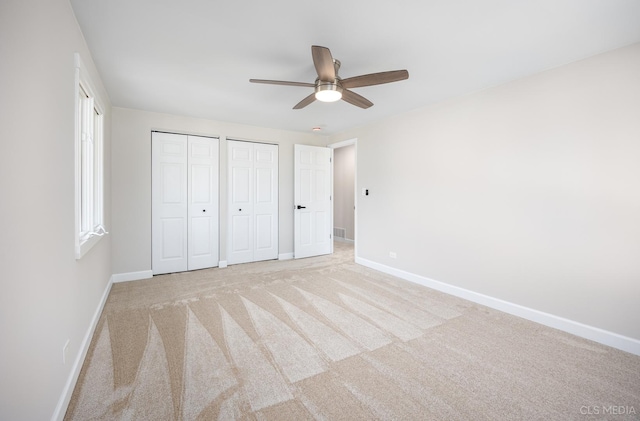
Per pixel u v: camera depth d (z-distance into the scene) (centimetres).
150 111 379
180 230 409
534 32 194
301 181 508
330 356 198
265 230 485
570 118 235
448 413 146
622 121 210
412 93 309
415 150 368
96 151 276
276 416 143
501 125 280
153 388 163
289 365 187
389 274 407
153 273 391
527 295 262
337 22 184
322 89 216
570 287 237
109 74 262
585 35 197
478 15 176
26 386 107
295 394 159
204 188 426
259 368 183
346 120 424
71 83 170
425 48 216
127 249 370
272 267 443
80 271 188
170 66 246
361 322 251
